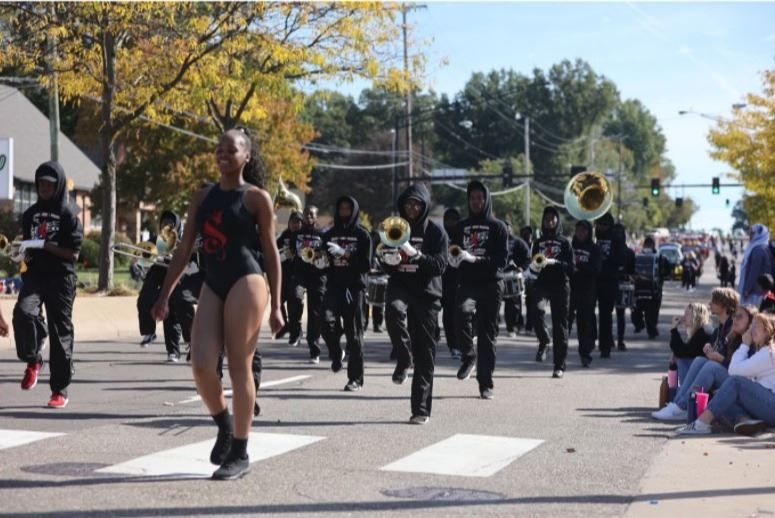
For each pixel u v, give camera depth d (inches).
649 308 903.1
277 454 337.7
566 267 579.8
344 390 505.0
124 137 1937.7
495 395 500.4
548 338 674.8
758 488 304.3
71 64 1103.6
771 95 1752.0
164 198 1984.5
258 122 1972.2
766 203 1770.4
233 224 282.8
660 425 418.6
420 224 415.2
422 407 407.5
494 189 3917.3
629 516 267.9
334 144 4702.3
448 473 315.3
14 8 1027.3
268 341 799.1
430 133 5147.6
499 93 5191.9
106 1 1019.9
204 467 311.1
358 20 1218.6
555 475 317.1
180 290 571.8
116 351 693.9
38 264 426.9
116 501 265.7
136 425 388.5
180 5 1080.2
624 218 5236.2
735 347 422.6
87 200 2385.6
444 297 689.6
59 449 336.8
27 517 248.5
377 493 285.1
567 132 5236.2
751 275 649.0
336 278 511.2
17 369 568.7
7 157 788.6
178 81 1122.0
